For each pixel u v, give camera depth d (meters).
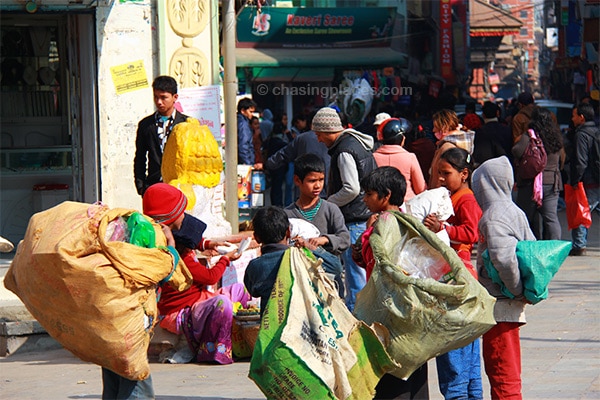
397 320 6.69
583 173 15.91
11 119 16.25
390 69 31.00
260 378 6.50
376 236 6.87
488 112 16.33
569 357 9.73
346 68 30.31
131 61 12.98
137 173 11.06
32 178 15.70
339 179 10.50
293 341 6.39
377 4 32.50
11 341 10.48
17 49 16.27
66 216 6.59
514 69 83.25
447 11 39.31
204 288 9.93
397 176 7.33
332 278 6.76
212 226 10.23
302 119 22.45
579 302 12.48
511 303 7.34
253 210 16.25
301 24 29.73
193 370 9.45
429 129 20.05
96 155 12.98
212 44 13.39
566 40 37.09
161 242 6.87
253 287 7.05
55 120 16.44
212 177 10.24
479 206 7.57
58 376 9.37
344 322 6.70
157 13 13.01
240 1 15.23
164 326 9.78
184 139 10.06
